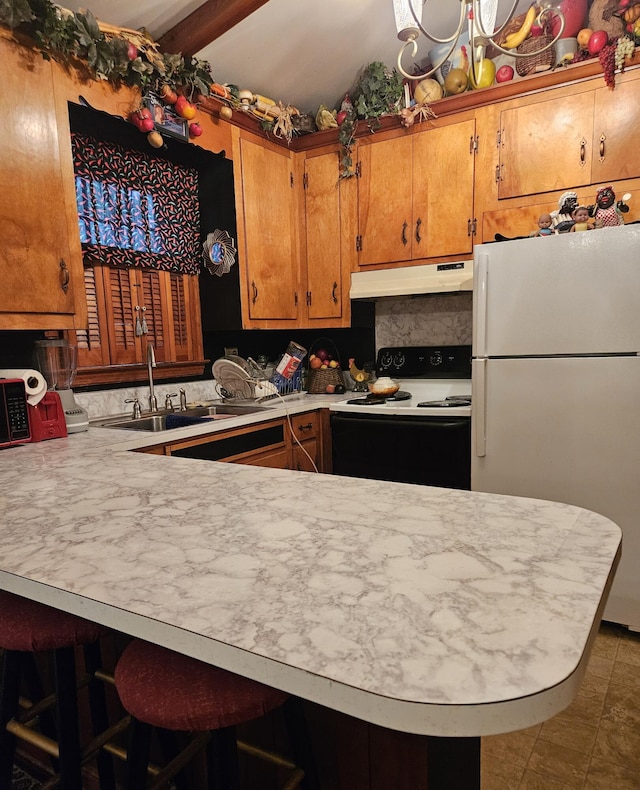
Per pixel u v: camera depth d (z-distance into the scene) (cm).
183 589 64
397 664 48
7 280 174
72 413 202
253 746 92
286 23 239
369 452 264
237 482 115
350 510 93
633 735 152
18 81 173
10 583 71
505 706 43
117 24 214
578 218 206
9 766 100
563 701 45
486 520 87
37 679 128
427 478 249
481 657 49
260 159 277
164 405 267
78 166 217
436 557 72
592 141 225
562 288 201
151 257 252
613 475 198
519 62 236
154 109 217
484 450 222
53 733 128
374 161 278
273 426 252
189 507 98
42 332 216
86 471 133
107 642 120
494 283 213
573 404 203
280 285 295
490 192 249
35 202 180
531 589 62
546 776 138
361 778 84
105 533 85
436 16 253
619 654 189
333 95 298
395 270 277
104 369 240
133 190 242
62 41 179
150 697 68
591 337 198
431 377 303
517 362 212
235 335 315
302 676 48
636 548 196
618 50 211
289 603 60
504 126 243
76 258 195
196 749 92
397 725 44
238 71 260
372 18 249
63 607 66
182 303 280
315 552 75
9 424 175
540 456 211
